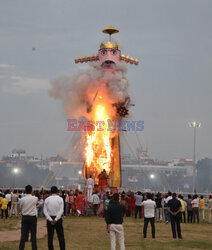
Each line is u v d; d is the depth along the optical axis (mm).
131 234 43094
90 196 70562
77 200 68500
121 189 85938
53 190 27266
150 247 33875
